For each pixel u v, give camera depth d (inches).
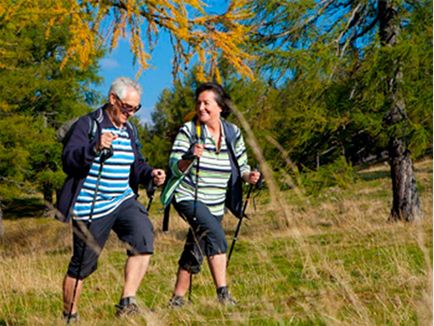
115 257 395.2
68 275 163.6
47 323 167.3
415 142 461.1
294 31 508.4
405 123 465.1
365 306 153.2
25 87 817.5
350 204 601.3
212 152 177.9
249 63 483.5
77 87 979.9
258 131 453.4
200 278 245.8
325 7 508.4
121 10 401.4
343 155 502.9
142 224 165.5
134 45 404.5
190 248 179.8
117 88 162.6
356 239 349.7
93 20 400.5
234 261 300.7
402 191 514.6
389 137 481.7
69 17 404.5
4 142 866.8
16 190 877.8
